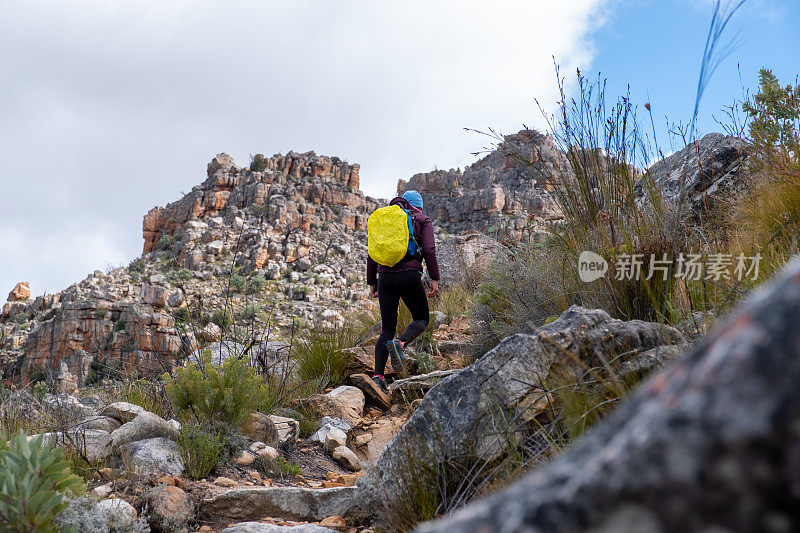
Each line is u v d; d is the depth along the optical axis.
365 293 81.62
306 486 3.87
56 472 1.82
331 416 5.37
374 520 2.95
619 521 0.55
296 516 3.15
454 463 2.66
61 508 1.83
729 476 0.51
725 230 4.57
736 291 2.72
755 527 0.50
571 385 2.42
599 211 4.40
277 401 5.50
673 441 0.55
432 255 5.61
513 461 2.45
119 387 5.23
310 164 143.38
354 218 130.75
